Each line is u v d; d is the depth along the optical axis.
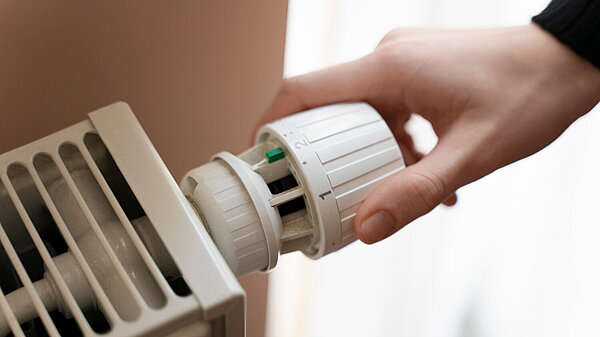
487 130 0.47
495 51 0.50
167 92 0.52
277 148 0.43
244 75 0.54
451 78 0.49
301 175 0.42
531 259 0.75
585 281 0.73
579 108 0.49
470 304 0.79
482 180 0.71
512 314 0.78
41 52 0.45
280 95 0.52
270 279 0.67
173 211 0.36
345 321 0.81
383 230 0.43
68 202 0.39
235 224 0.40
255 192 0.41
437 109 0.51
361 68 0.52
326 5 0.59
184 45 0.50
